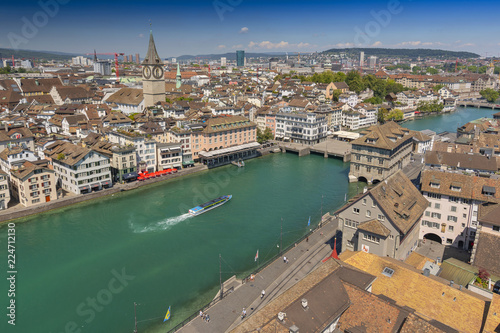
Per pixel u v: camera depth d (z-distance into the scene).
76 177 138.75
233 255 103.19
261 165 197.75
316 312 52.59
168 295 85.62
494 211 79.75
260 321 51.97
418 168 184.00
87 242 110.25
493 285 67.25
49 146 153.75
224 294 79.38
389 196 86.81
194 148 186.75
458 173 105.38
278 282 83.44
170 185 160.62
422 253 95.94
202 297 84.88
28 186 127.50
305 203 141.00
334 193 153.00
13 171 132.25
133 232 116.44
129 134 162.88
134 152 157.00
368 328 52.50
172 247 107.44
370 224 82.25
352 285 57.88
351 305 56.03
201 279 91.94
